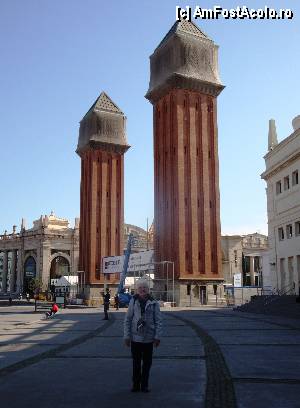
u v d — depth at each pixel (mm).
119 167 94250
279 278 49375
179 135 70062
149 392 9000
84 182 95500
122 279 69438
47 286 114188
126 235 125750
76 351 15602
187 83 71312
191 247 67312
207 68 73188
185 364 12625
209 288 67312
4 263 133625
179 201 68000
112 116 94500
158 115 76312
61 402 8211
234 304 69250
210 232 69750
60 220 129000
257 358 13797
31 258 123938
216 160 72438
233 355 14492
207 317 36781
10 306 67375
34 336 21469
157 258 71812
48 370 11641
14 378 10539
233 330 24375
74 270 120438
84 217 93688
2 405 8008
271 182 52062
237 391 9094
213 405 7953
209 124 73500
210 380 10234
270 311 40156
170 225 69562
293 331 23609
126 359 13617
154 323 9188
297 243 45062
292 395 8742
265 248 123875
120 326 27859
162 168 73500
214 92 73625
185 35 72688
